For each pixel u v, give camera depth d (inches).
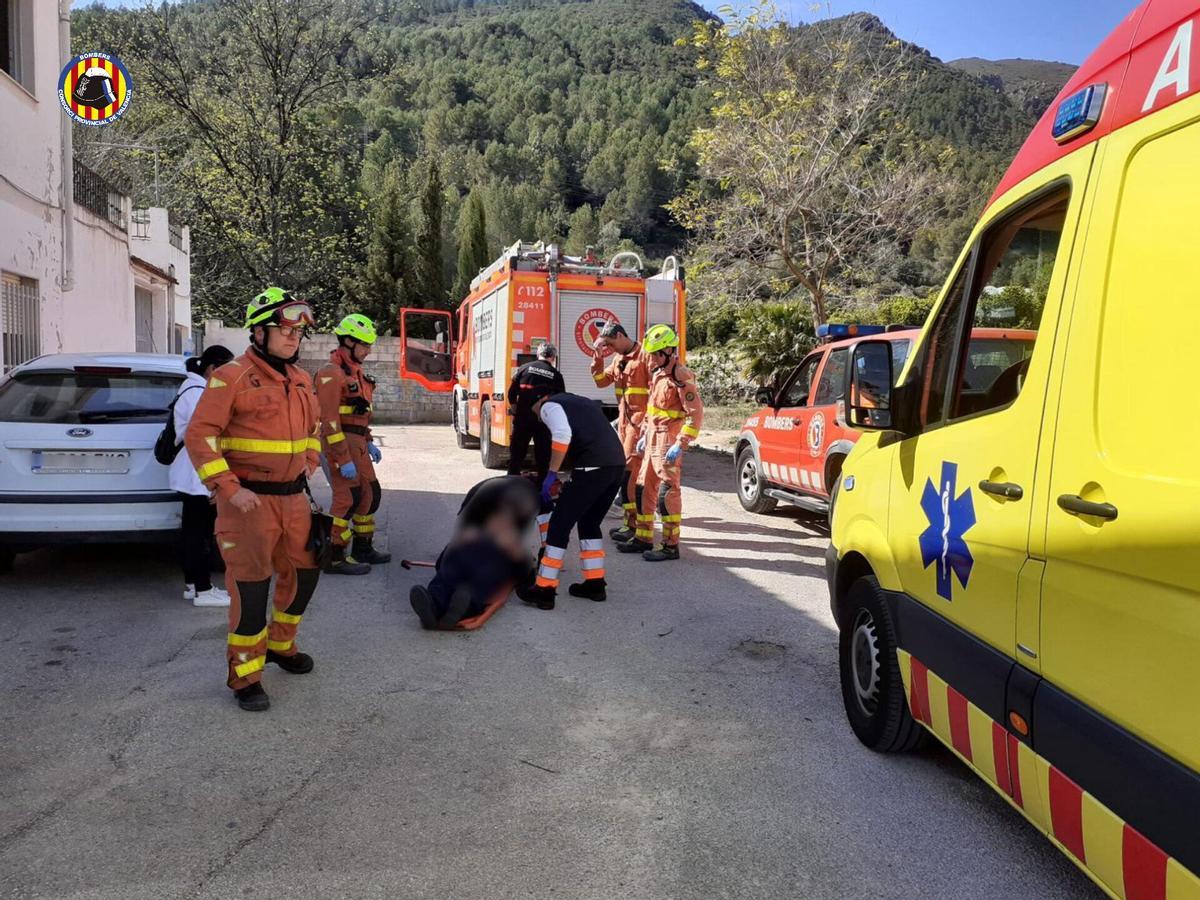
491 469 498.3
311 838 119.2
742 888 109.9
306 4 1156.5
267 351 160.2
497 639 207.9
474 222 1566.2
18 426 223.1
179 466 218.7
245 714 159.9
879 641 145.9
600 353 334.3
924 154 637.9
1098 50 100.7
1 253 383.6
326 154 1226.0
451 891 108.0
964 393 123.3
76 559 275.4
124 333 563.2
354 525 275.6
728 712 167.2
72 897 104.8
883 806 131.6
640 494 304.2
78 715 157.6
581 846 118.9
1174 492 74.4
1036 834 124.3
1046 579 93.5
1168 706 73.6
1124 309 85.7
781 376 697.6
